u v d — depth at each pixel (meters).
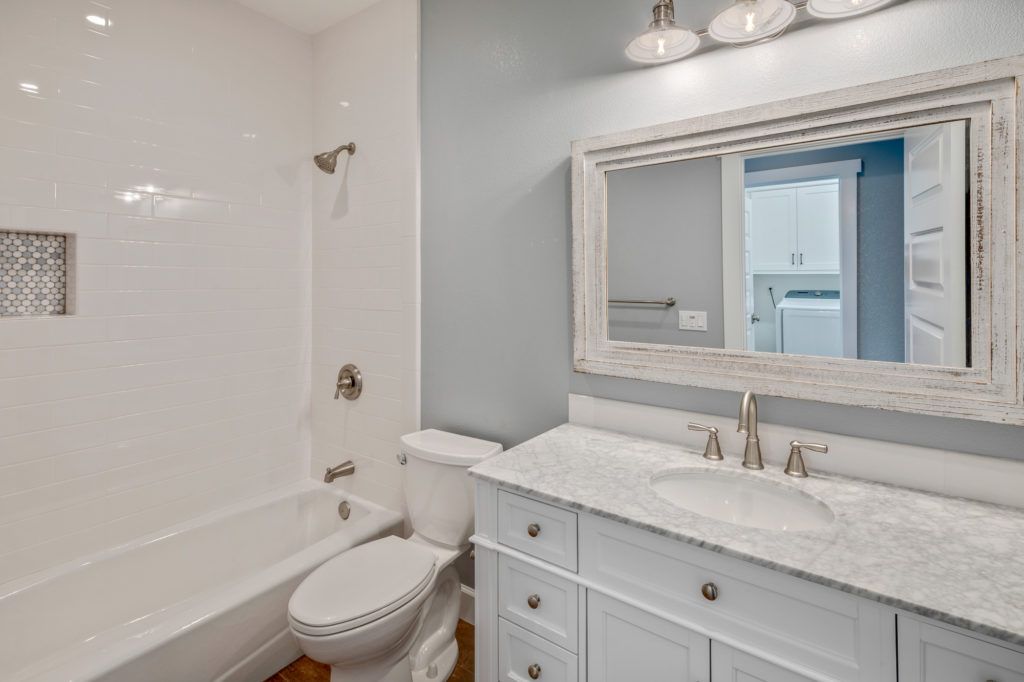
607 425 1.67
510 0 1.82
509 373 1.89
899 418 1.22
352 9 2.28
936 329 1.15
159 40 2.01
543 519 1.21
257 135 2.34
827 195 1.26
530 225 1.81
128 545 1.88
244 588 1.60
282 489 2.45
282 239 2.45
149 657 1.36
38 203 1.72
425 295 2.12
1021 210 1.05
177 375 2.10
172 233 2.07
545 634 1.23
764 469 1.32
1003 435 1.11
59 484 1.80
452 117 2.00
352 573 1.52
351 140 2.35
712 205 1.43
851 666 0.85
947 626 0.77
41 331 1.75
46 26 1.73
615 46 1.59
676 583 1.02
